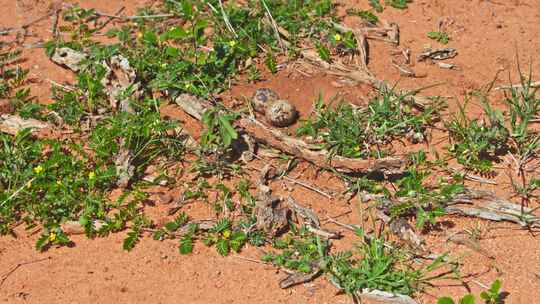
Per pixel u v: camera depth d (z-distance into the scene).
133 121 1.35
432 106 1.38
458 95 1.43
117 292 1.20
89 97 1.39
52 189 1.28
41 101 1.42
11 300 1.20
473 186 1.30
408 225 1.25
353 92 1.43
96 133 1.34
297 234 1.25
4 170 1.30
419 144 1.35
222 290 1.20
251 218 1.26
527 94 1.35
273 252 1.24
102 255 1.24
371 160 1.29
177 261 1.23
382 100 1.40
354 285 1.19
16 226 1.27
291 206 1.28
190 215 1.28
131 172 1.31
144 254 1.24
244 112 1.39
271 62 1.46
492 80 1.45
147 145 1.34
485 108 1.38
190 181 1.31
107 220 1.26
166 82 1.40
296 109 1.41
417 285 1.20
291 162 1.33
